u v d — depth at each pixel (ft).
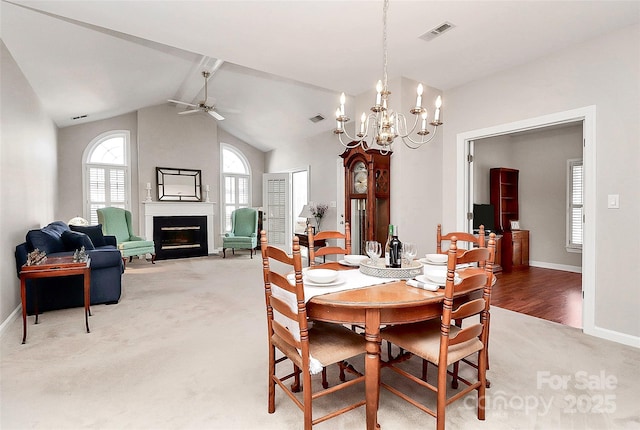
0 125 10.04
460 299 6.20
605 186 9.45
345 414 5.99
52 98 15.75
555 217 19.99
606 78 9.45
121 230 20.44
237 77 18.01
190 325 10.22
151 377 7.18
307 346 5.24
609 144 9.37
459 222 13.51
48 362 7.82
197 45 10.36
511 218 21.12
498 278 17.11
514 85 11.68
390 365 6.57
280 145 26.91
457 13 8.55
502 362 7.92
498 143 20.99
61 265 9.36
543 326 10.21
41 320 10.63
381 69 12.07
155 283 15.74
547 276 17.61
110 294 12.28
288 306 5.44
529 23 8.96
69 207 21.26
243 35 9.71
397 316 5.38
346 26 9.20
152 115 23.22
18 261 10.93
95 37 12.00
